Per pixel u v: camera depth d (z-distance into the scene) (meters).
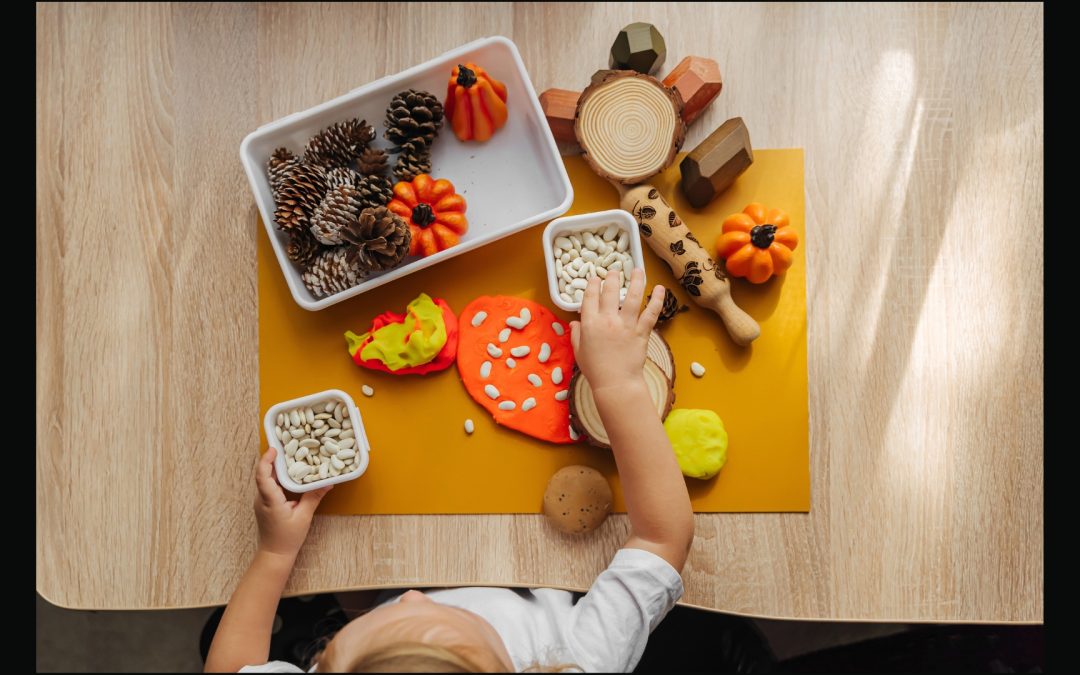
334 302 0.94
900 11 1.01
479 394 0.99
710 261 0.96
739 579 0.99
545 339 1.00
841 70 1.01
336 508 0.99
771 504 0.99
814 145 1.01
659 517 0.86
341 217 0.91
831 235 1.01
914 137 1.01
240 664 0.89
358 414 0.94
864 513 0.99
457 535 0.99
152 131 1.01
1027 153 1.00
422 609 0.76
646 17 1.02
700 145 0.96
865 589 0.99
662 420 0.96
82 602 0.99
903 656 1.17
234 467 1.00
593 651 0.83
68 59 1.01
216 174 1.01
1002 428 0.99
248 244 1.01
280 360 1.00
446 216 0.95
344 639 0.74
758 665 1.18
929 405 1.00
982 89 1.01
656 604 0.85
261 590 0.92
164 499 0.99
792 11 1.02
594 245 0.96
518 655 0.86
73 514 0.99
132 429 1.00
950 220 1.00
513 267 1.01
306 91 1.02
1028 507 0.98
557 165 0.95
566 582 0.99
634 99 0.95
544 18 1.03
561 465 0.99
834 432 1.00
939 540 0.99
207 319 1.00
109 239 1.00
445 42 1.03
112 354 1.00
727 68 1.02
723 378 1.00
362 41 1.02
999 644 1.15
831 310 1.00
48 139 1.00
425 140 0.97
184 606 0.99
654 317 0.89
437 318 0.96
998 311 1.00
